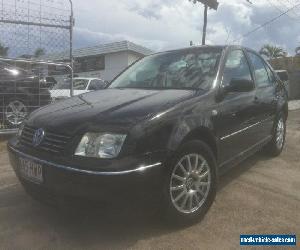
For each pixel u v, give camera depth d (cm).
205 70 428
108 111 339
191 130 344
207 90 395
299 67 2734
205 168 370
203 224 363
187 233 344
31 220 367
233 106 420
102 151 305
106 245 321
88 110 350
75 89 1177
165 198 326
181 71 444
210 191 374
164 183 322
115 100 376
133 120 318
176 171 339
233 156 436
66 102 402
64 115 349
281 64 2808
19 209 393
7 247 317
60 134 327
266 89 539
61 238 333
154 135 317
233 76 448
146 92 401
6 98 758
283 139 636
